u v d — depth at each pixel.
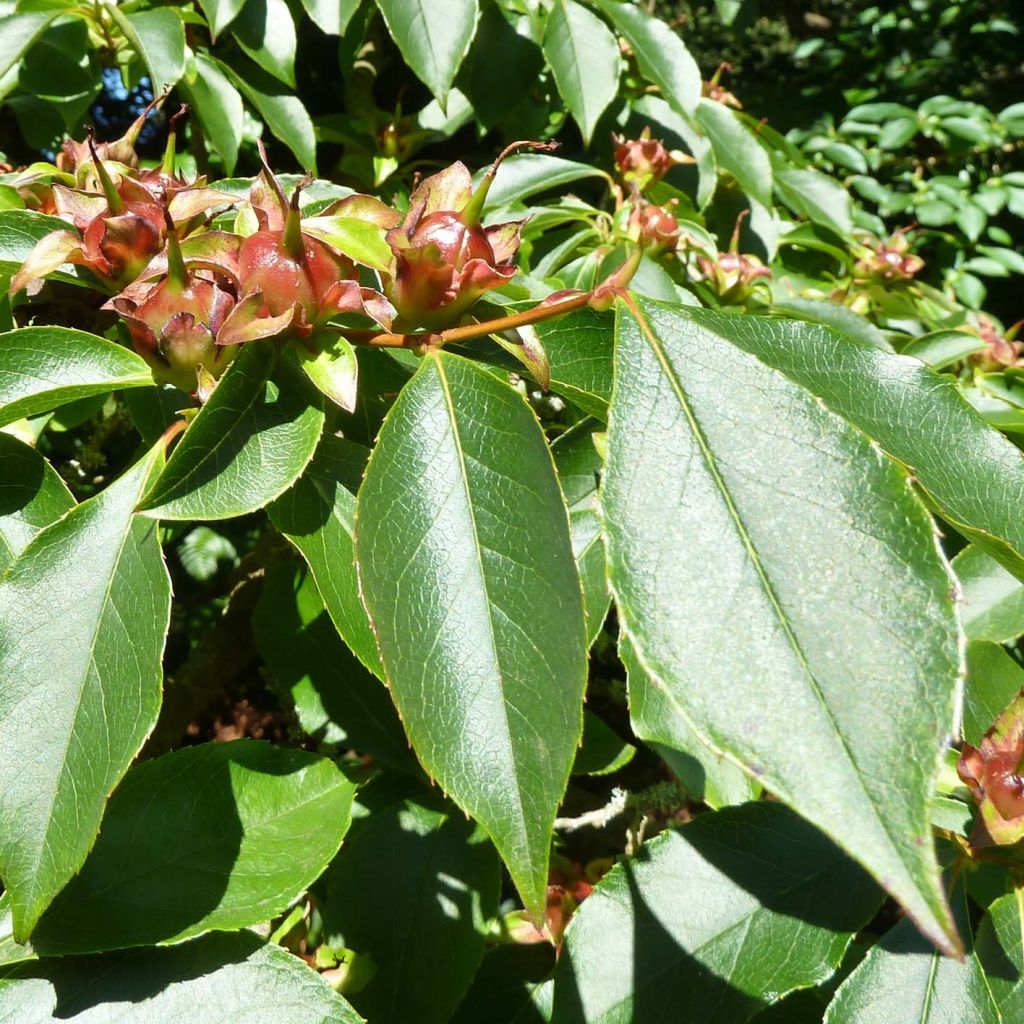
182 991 0.20
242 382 0.18
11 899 0.17
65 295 0.25
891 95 0.99
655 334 0.16
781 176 0.52
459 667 0.16
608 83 0.41
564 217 0.41
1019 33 1.01
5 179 0.26
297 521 0.20
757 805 0.23
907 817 0.12
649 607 0.14
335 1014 0.20
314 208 0.24
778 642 0.13
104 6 0.37
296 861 0.22
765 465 0.14
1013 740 0.21
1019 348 0.48
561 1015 0.22
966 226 0.74
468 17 0.35
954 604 0.13
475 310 0.20
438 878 0.29
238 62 0.42
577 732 0.15
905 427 0.19
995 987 0.22
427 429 0.17
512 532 0.16
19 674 0.18
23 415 0.20
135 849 0.22
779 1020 0.28
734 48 1.24
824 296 0.51
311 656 0.32
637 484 0.15
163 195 0.21
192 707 0.41
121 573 0.19
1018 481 0.18
